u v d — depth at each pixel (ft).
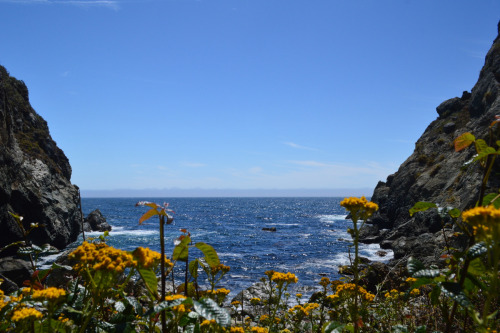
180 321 8.27
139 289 13.82
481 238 5.51
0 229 95.20
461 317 9.99
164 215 7.09
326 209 540.52
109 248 7.69
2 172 94.22
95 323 7.22
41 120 183.52
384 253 106.01
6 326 7.55
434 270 6.58
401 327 8.68
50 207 119.96
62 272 10.55
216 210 483.10
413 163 156.76
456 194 102.01
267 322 16.22
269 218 338.54
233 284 78.18
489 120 106.73
